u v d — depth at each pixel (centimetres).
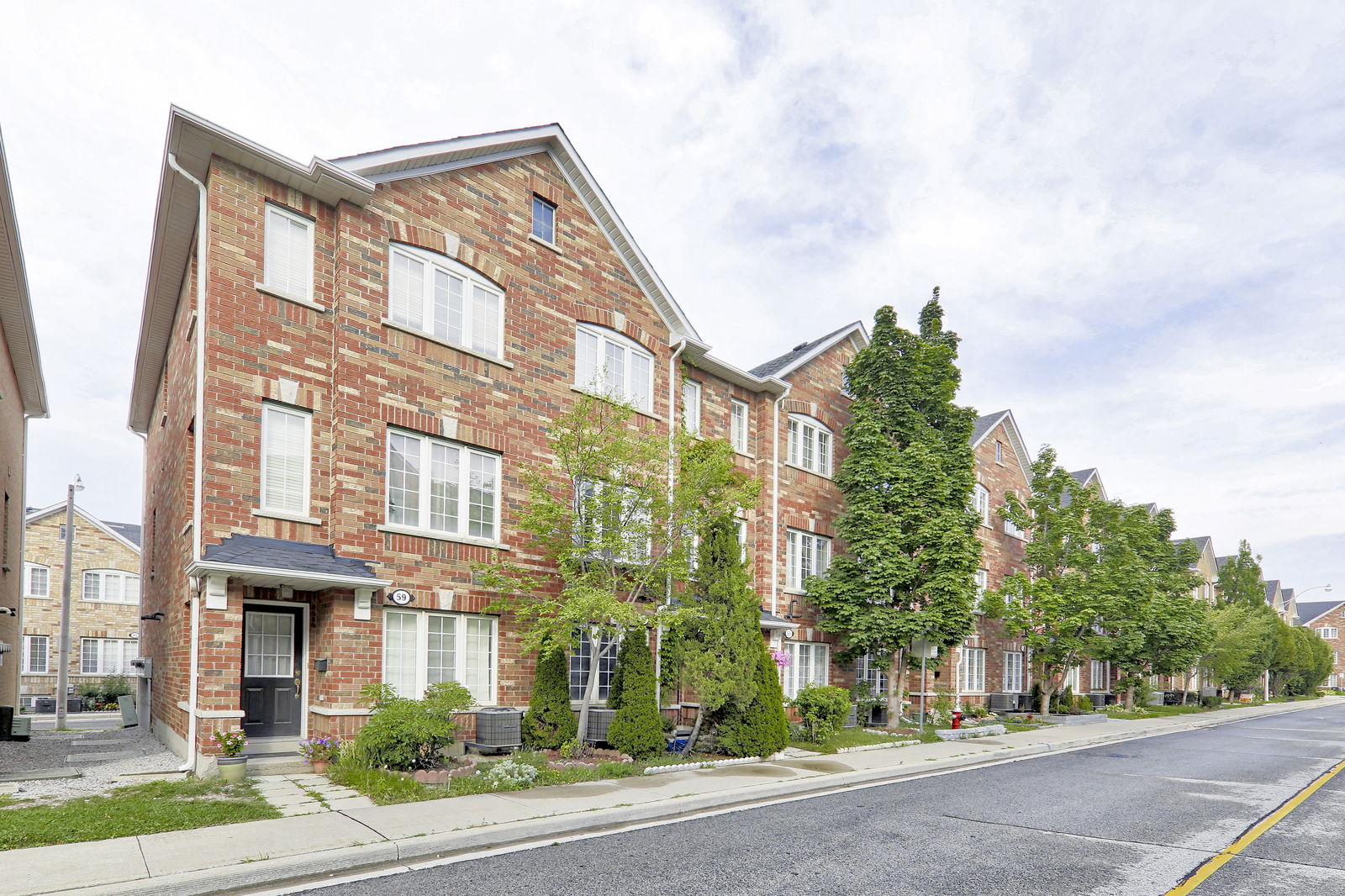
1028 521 3134
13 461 2241
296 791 1050
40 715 2644
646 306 1902
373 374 1358
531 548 1565
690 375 2048
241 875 705
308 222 1356
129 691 3084
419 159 1445
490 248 1571
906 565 2125
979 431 3183
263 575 1148
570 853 830
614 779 1216
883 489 2238
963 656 2853
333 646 1234
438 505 1443
